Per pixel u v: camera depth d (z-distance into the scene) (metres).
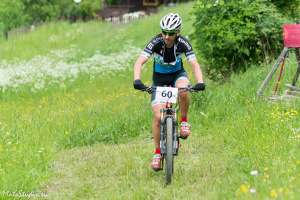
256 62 25.06
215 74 25.55
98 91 30.03
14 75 35.25
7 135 19.64
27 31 69.56
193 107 20.81
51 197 13.93
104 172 15.66
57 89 31.77
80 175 15.62
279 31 24.33
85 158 17.39
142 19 63.38
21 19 77.00
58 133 20.47
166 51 14.14
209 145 17.06
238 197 11.44
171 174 13.73
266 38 24.34
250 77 22.77
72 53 47.38
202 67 27.70
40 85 31.94
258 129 16.97
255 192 11.15
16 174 15.30
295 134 15.80
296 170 12.59
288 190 10.79
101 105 25.16
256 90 21.00
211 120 19.53
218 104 20.58
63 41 57.81
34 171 15.77
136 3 94.75
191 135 18.47
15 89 31.84
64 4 81.88
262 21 24.33
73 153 18.09
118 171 15.61
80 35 60.44
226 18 24.41
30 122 22.58
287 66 22.59
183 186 13.60
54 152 18.11
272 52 24.75
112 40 51.94
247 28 23.92
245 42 24.39
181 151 16.80
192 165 15.38
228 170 14.36
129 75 34.44
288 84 20.16
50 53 48.88
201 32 24.86
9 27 75.62
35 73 35.59
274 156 14.08
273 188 11.43
